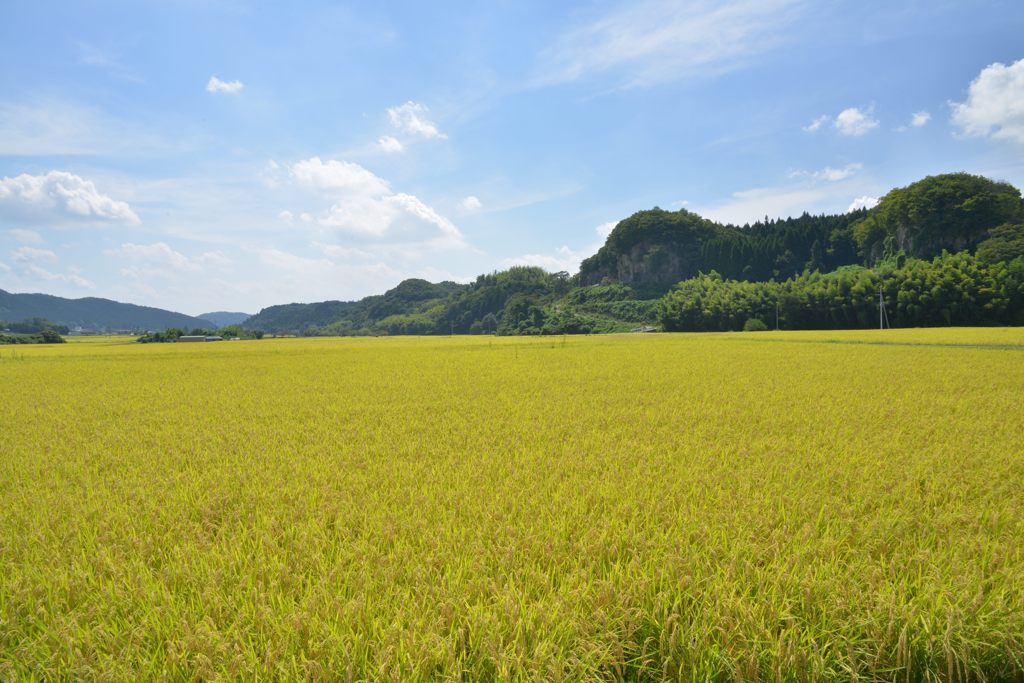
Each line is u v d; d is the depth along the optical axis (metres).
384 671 3.09
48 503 6.32
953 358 26.89
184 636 3.43
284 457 8.54
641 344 50.91
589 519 5.37
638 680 3.44
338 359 37.47
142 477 7.50
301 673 3.18
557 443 9.30
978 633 3.52
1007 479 6.75
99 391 19.59
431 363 31.56
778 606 3.75
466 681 3.25
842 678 3.34
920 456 7.84
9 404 16.14
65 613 3.94
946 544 4.83
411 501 6.09
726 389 16.34
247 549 4.89
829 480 6.81
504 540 4.84
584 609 3.75
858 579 4.15
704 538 4.85
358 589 4.01
